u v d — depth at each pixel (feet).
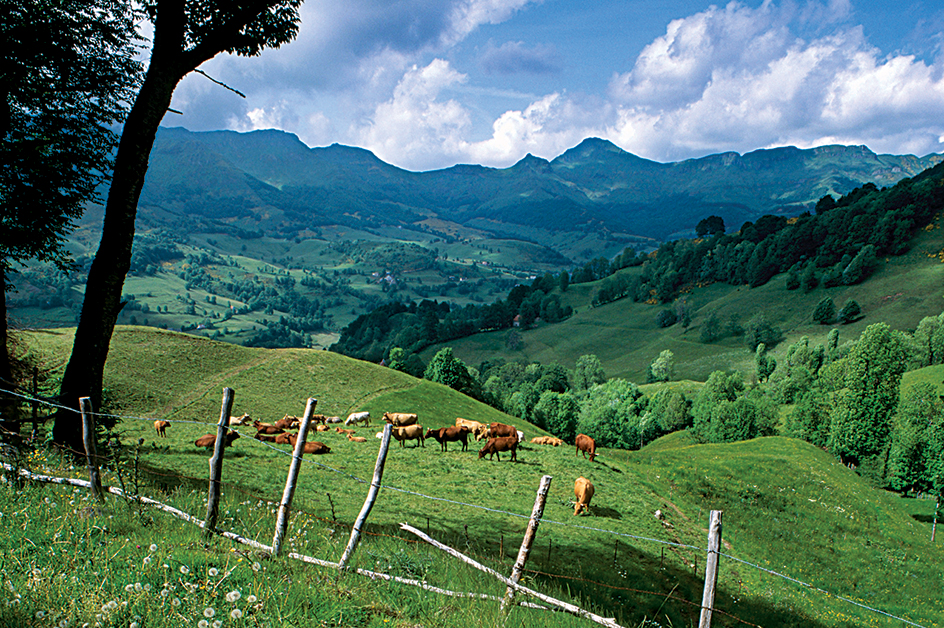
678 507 104.12
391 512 60.54
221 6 57.31
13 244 59.98
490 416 252.42
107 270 54.60
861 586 95.71
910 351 460.14
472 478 91.91
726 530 102.42
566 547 59.21
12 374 63.98
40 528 22.74
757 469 146.20
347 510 57.52
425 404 231.71
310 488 68.80
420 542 37.42
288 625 17.80
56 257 65.00
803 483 143.95
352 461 96.48
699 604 52.75
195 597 18.15
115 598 16.94
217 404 184.03
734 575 71.10
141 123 53.98
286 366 233.55
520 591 24.88
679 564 66.39
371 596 22.54
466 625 21.27
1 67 52.75
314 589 21.33
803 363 531.91
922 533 135.95
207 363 218.59
